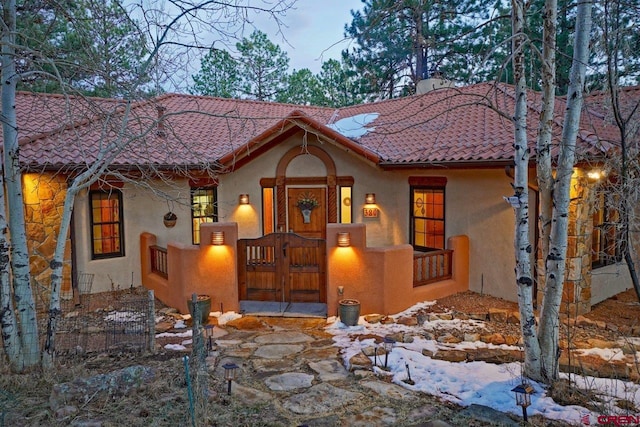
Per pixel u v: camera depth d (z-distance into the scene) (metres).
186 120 14.40
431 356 7.22
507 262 10.25
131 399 5.52
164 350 7.62
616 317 9.33
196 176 12.21
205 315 9.21
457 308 9.90
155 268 11.52
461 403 5.58
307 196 13.16
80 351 7.23
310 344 7.98
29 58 6.49
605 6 5.46
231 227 9.80
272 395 5.86
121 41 7.68
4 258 6.36
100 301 10.68
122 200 11.64
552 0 5.74
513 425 4.99
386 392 5.92
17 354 6.43
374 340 7.99
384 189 12.98
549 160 6.02
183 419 5.03
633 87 11.62
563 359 7.10
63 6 7.38
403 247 9.73
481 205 10.73
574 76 5.75
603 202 9.75
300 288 10.27
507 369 6.47
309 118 11.28
